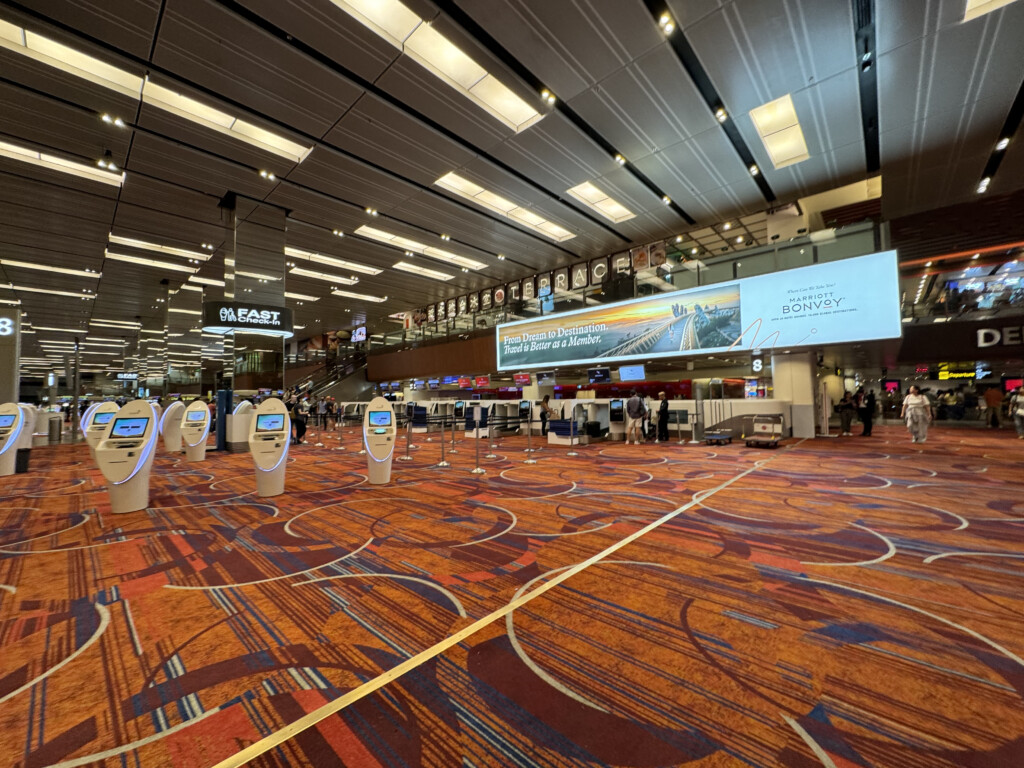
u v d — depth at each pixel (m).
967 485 5.30
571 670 1.76
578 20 5.14
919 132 7.37
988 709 1.52
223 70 5.73
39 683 1.73
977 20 5.11
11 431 7.09
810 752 1.34
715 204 10.20
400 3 4.89
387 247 12.60
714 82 6.16
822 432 12.02
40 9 4.75
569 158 8.08
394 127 7.02
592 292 14.66
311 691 1.66
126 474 4.42
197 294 16.16
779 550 3.15
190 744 1.40
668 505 4.53
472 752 1.35
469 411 12.86
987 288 13.53
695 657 1.85
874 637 1.99
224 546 3.40
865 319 9.31
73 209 9.38
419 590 2.55
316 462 8.12
